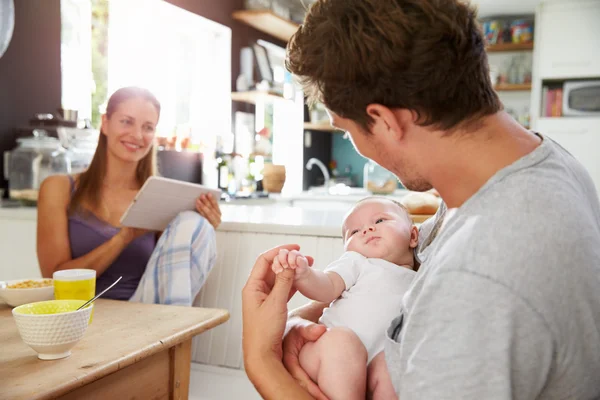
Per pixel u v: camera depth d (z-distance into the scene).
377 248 1.10
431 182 0.69
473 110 0.63
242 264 2.05
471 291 0.57
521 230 0.57
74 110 2.71
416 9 0.62
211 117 4.40
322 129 6.01
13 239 2.42
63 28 3.09
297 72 0.72
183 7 3.81
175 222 1.89
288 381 0.79
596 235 0.61
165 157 3.70
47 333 0.96
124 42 3.54
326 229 1.95
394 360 0.68
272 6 4.59
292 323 0.96
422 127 0.65
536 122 4.94
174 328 1.19
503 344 0.55
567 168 0.65
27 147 2.57
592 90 4.77
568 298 0.57
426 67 0.61
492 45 5.13
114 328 1.19
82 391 0.96
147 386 1.13
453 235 0.61
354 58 0.64
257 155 4.81
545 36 4.89
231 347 1.98
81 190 2.00
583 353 0.59
